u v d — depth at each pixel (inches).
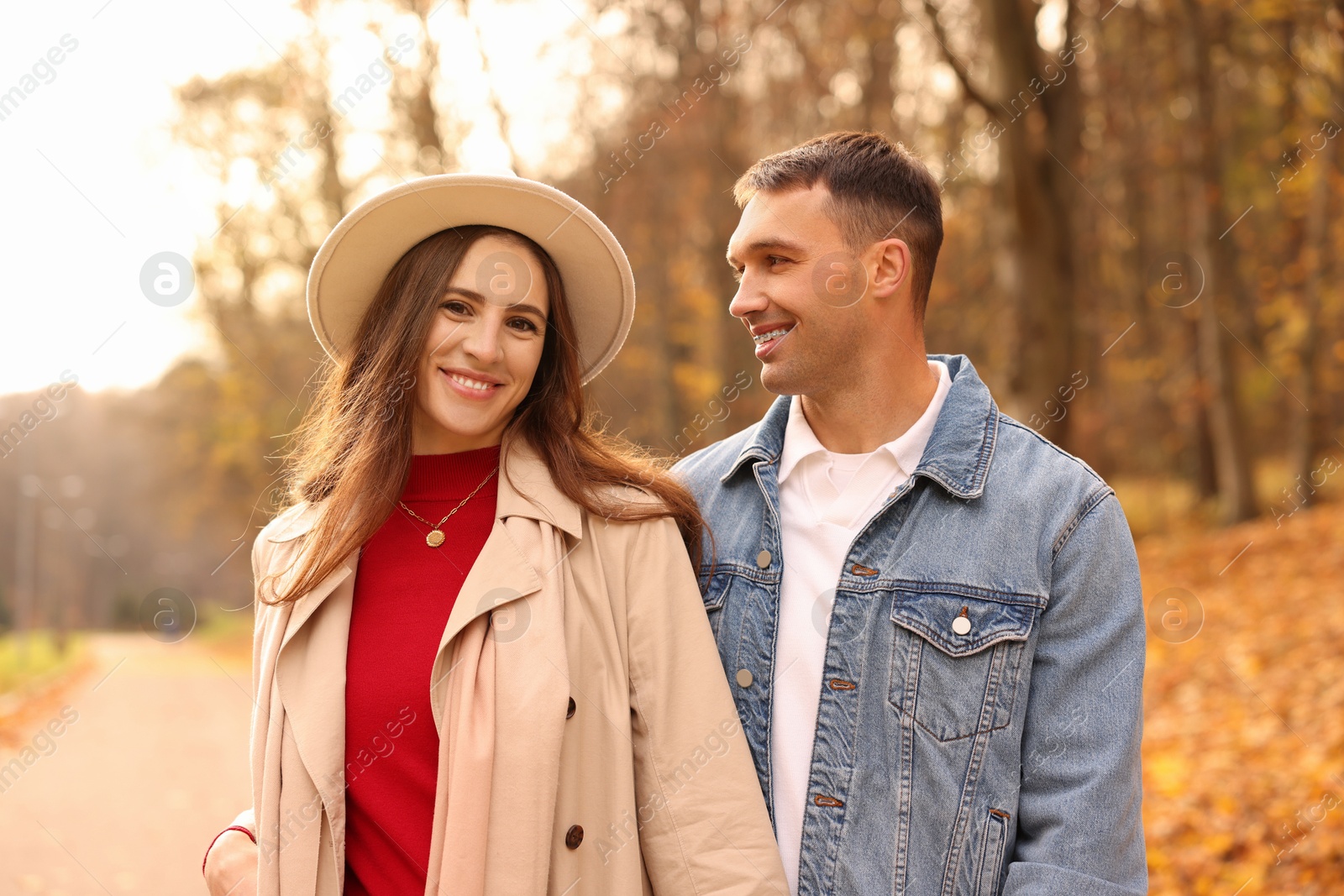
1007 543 66.9
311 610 70.5
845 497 72.4
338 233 73.0
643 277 558.3
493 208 72.4
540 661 67.9
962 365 75.2
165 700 631.8
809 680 70.5
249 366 761.6
